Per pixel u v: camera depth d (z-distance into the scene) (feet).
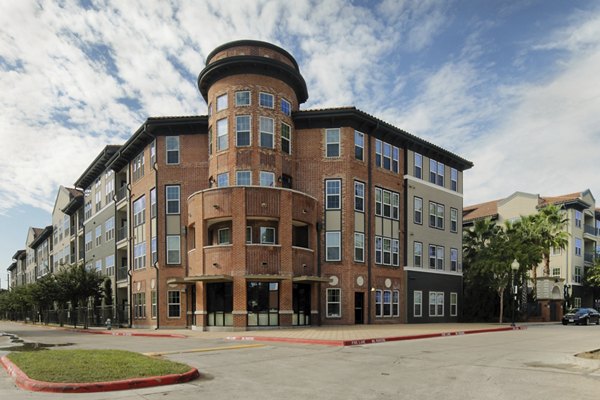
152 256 104.06
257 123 92.68
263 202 86.43
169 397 26.78
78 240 172.55
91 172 150.51
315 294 94.58
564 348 54.75
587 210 182.29
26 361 36.68
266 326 84.17
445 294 123.03
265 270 84.64
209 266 86.07
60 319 138.21
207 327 86.48
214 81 97.40
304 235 97.86
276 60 94.22
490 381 32.42
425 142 118.73
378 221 106.52
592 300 177.37
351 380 32.55
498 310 130.93
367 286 101.65
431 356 45.98
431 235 121.08
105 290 134.92
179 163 103.04
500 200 189.06
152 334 81.20
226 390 28.91
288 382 31.73
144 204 110.22
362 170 103.91
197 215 89.86
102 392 28.04
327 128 102.12
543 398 27.14
